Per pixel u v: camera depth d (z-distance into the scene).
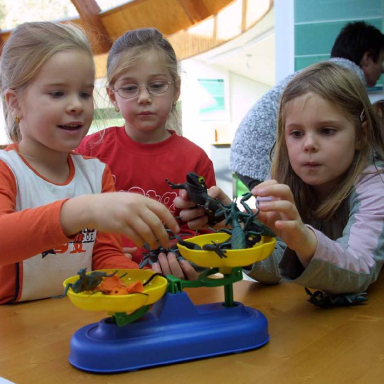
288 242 0.64
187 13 4.29
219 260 0.52
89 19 4.02
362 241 0.75
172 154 1.33
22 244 0.60
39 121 0.80
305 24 2.02
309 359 0.48
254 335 0.51
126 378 0.45
